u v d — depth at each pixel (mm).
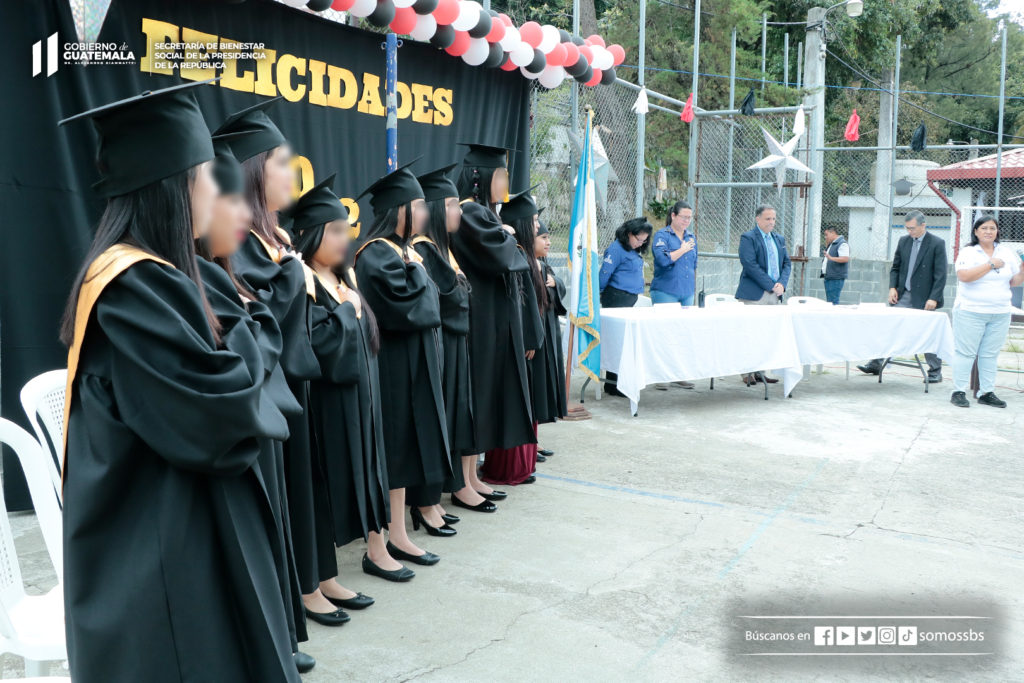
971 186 17125
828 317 7355
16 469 3770
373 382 3170
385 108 5277
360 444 3084
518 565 3611
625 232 7195
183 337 1477
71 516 1523
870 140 22891
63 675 2652
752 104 9109
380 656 2799
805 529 4113
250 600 1614
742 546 3873
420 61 5535
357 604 3150
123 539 1544
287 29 4609
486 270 4188
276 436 1626
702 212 11344
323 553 3018
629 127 11117
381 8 4359
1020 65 30578
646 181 13039
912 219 8008
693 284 7668
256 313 1932
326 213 2998
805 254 10961
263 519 1703
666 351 6488
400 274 3424
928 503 4551
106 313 1477
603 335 6648
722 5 15312
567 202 8094
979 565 3707
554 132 7840
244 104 4402
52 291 3619
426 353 3596
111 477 1504
